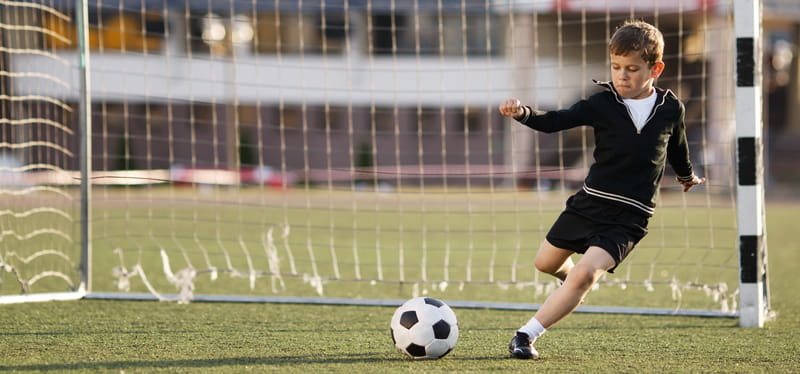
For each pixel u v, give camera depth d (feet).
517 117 38.91
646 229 39.50
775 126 359.66
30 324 50.44
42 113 143.84
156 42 236.63
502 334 48.42
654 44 38.01
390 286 71.41
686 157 41.73
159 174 231.50
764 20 274.57
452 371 37.88
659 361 40.78
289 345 44.52
